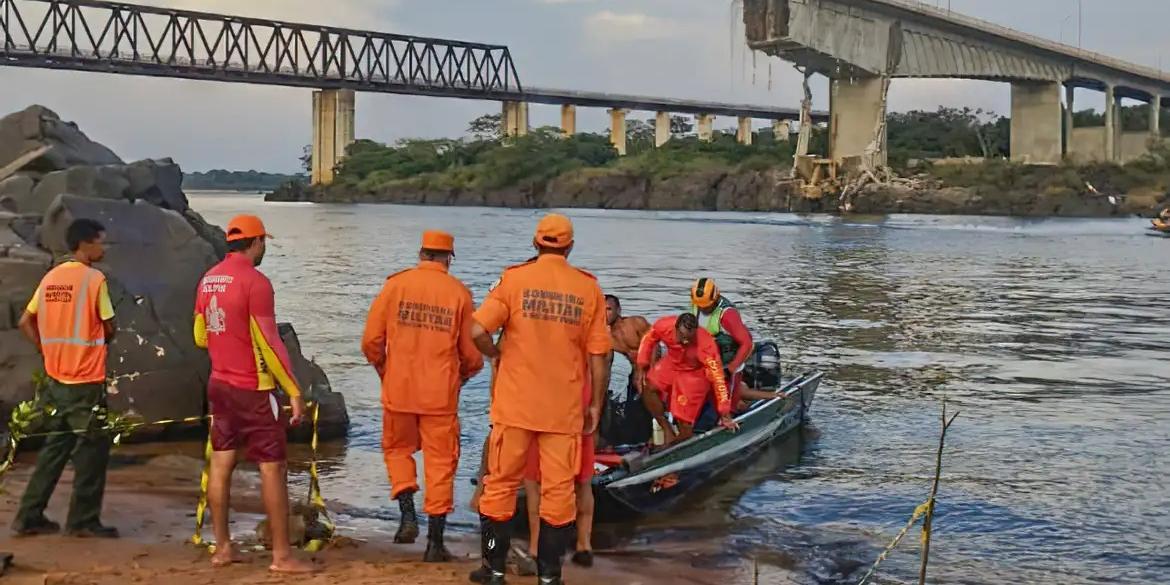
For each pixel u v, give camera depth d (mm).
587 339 6098
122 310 10117
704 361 9156
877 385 14789
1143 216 104875
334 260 39969
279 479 6219
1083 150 146250
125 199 11758
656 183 132125
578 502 7023
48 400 6770
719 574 7113
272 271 34312
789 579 7066
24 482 8414
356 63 139250
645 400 9234
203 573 6066
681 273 36156
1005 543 7926
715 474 9711
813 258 44844
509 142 152250
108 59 114562
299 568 6207
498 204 145000
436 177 154375
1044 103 131000
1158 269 39469
